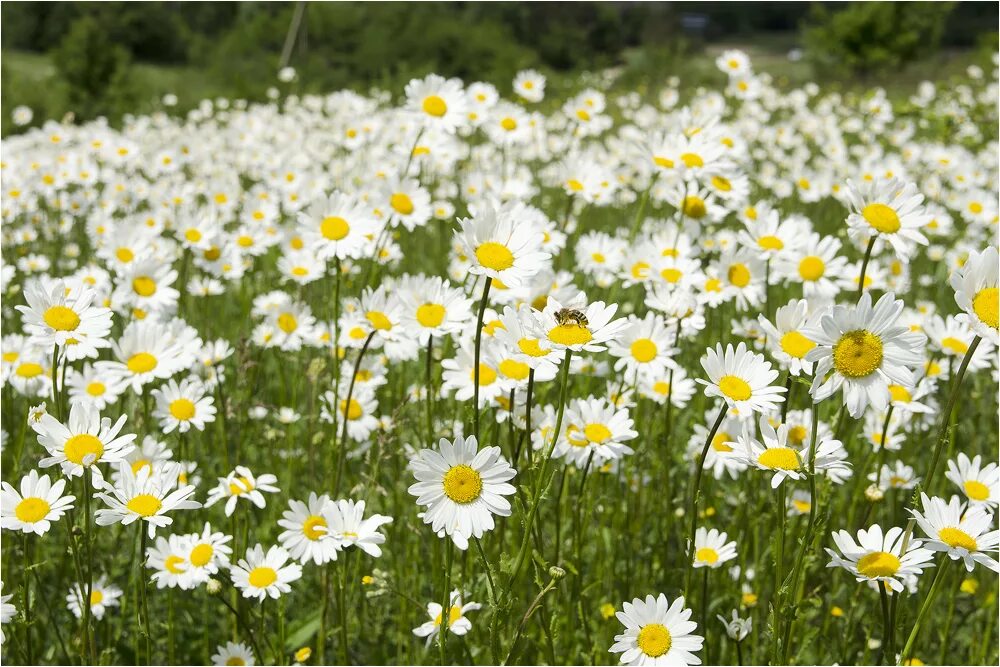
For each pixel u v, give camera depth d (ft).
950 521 8.91
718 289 13.53
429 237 28.55
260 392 18.16
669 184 17.13
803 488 13.50
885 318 8.08
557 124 39.68
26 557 10.85
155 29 121.60
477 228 9.21
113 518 9.39
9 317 19.66
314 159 36.14
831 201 30.17
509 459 11.48
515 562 9.18
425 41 103.76
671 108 47.01
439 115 15.74
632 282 14.14
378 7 106.22
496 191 20.22
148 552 10.98
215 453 16.07
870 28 84.17
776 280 13.93
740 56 28.25
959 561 11.88
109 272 19.06
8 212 25.22
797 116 43.37
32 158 29.09
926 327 14.28
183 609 13.79
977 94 52.11
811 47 90.58
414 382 16.66
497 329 9.57
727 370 9.45
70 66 74.08
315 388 14.29
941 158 33.73
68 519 11.00
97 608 12.01
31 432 15.56
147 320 13.01
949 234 26.78
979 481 9.95
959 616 14.02
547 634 10.21
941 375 15.38
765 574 12.91
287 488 14.76
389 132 33.73
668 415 12.71
